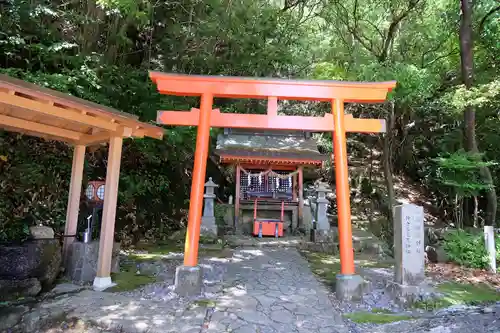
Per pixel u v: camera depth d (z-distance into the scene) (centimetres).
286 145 1170
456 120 1221
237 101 1172
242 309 420
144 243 863
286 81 532
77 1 782
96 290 461
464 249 724
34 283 427
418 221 478
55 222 656
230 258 723
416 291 458
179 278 464
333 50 1168
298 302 455
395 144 1436
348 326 390
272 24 1098
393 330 382
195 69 1066
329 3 1138
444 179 877
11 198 612
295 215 1120
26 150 664
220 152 1079
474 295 514
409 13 1065
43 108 388
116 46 875
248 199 1133
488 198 902
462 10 935
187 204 1116
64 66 691
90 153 819
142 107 868
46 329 353
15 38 591
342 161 520
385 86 532
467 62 916
